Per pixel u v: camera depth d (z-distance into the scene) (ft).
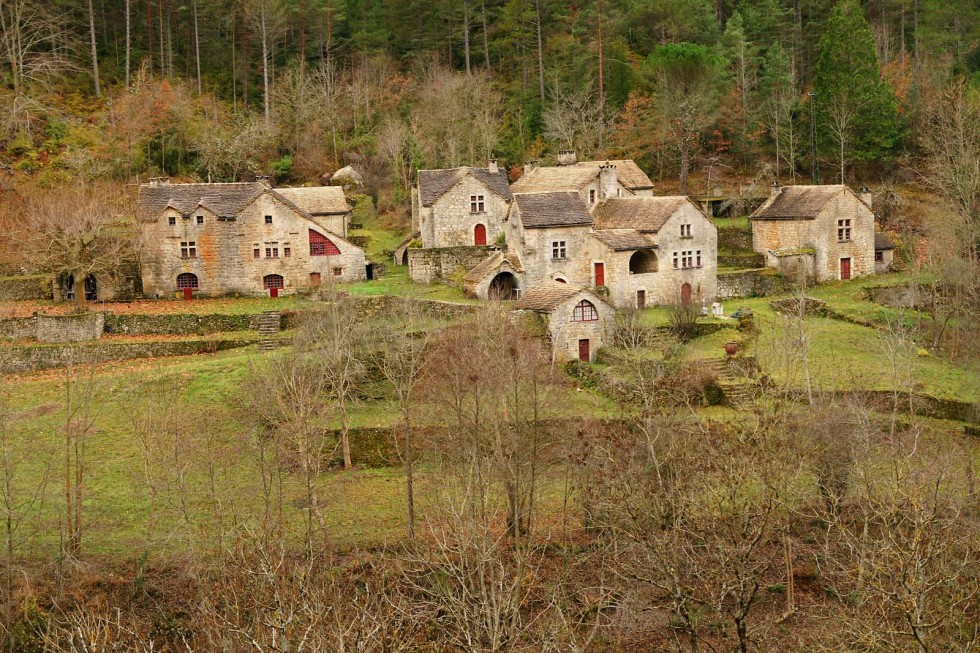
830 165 326.65
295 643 86.02
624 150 325.62
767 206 265.13
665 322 206.49
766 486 104.37
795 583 124.36
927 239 264.31
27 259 235.61
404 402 142.10
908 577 86.48
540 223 222.48
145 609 121.80
